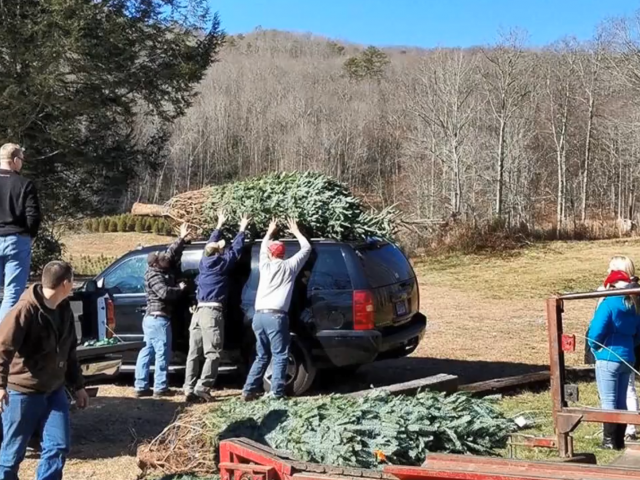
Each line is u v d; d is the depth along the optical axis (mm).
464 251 30344
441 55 56875
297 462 4172
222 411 5508
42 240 21531
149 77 22266
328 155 80875
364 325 8445
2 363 4629
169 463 5383
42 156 20672
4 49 19156
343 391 9109
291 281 8195
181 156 82062
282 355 8070
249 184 9078
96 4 19656
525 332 14383
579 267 26297
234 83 98812
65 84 20516
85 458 6320
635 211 59469
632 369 6141
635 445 4258
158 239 49312
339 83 102812
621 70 50500
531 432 6730
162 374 8484
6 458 4809
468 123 50469
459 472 3324
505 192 48250
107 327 7168
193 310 8531
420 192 50969
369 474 3945
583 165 63156
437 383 8172
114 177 22531
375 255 8953
